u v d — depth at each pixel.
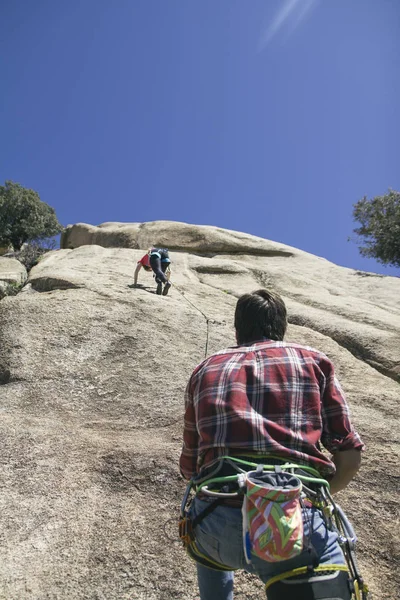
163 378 5.80
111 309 7.40
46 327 6.75
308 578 1.79
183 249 14.78
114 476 3.81
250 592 2.85
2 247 33.09
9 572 2.95
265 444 1.93
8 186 34.41
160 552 3.12
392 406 5.25
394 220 17.41
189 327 7.28
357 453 2.04
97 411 5.21
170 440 4.44
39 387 5.62
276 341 2.27
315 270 12.75
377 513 3.47
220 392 2.08
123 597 2.84
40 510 3.44
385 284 11.19
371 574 3.02
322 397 2.12
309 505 1.92
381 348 7.16
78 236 16.92
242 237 15.10
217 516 1.93
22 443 4.16
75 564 3.04
